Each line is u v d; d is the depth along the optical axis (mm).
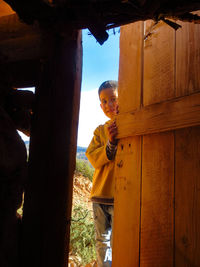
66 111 1332
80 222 4074
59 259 1263
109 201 2279
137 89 1669
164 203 1388
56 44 1370
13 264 1176
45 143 1297
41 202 1256
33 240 1234
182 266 1257
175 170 1349
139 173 1573
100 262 2395
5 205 1169
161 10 1057
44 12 1125
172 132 1387
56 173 1286
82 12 1062
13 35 1476
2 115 1236
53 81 1343
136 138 1639
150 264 1414
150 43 1609
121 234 1655
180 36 1394
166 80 1456
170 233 1336
